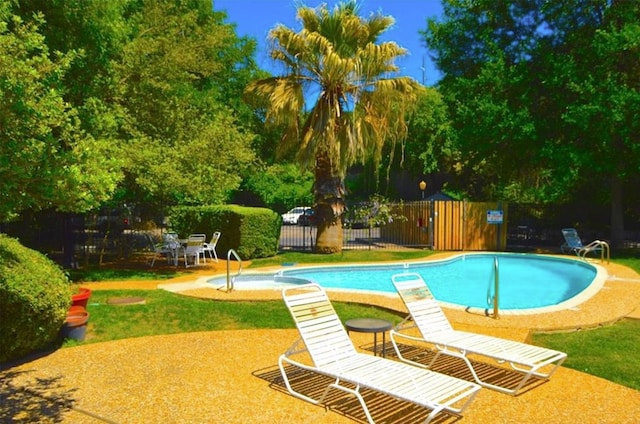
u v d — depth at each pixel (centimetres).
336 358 523
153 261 1554
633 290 1091
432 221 2144
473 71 2397
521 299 1239
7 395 510
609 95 1733
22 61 422
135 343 703
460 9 2458
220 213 1794
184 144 1402
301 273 1497
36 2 989
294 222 3594
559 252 2014
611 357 645
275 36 1634
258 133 2964
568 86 1834
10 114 399
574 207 2509
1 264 607
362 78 1638
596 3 1927
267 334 755
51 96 441
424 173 3688
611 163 1873
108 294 1026
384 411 472
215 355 650
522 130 1931
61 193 454
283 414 465
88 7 1027
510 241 2438
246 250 1697
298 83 1678
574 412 473
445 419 455
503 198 3178
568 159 1884
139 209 1839
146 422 447
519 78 2008
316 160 1825
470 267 1783
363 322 589
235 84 2933
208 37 1591
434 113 3534
